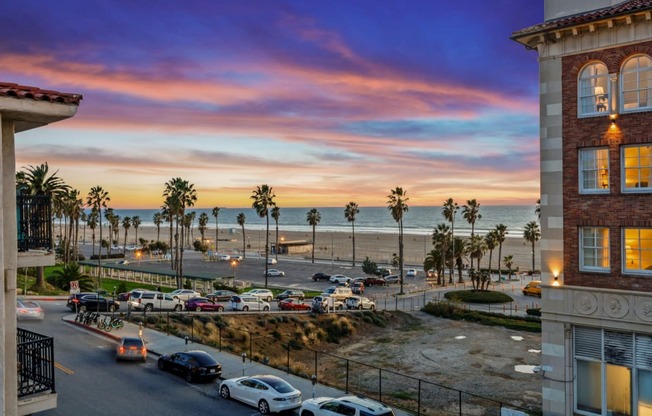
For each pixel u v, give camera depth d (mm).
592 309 22469
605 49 22562
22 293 56375
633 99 22109
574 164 23281
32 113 11008
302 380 30328
